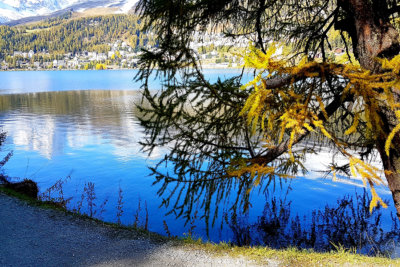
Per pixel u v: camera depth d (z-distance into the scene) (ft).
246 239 22.66
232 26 13.66
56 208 21.97
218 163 11.01
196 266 13.76
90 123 95.71
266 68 6.66
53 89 274.98
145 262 14.19
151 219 29.09
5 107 144.77
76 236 17.24
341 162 29.45
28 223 18.94
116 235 17.48
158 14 10.35
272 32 14.80
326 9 14.65
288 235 23.57
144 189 38.42
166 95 9.92
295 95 7.41
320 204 31.86
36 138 73.31
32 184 28.71
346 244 21.88
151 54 9.79
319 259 13.79
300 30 14.98
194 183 10.83
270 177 10.28
